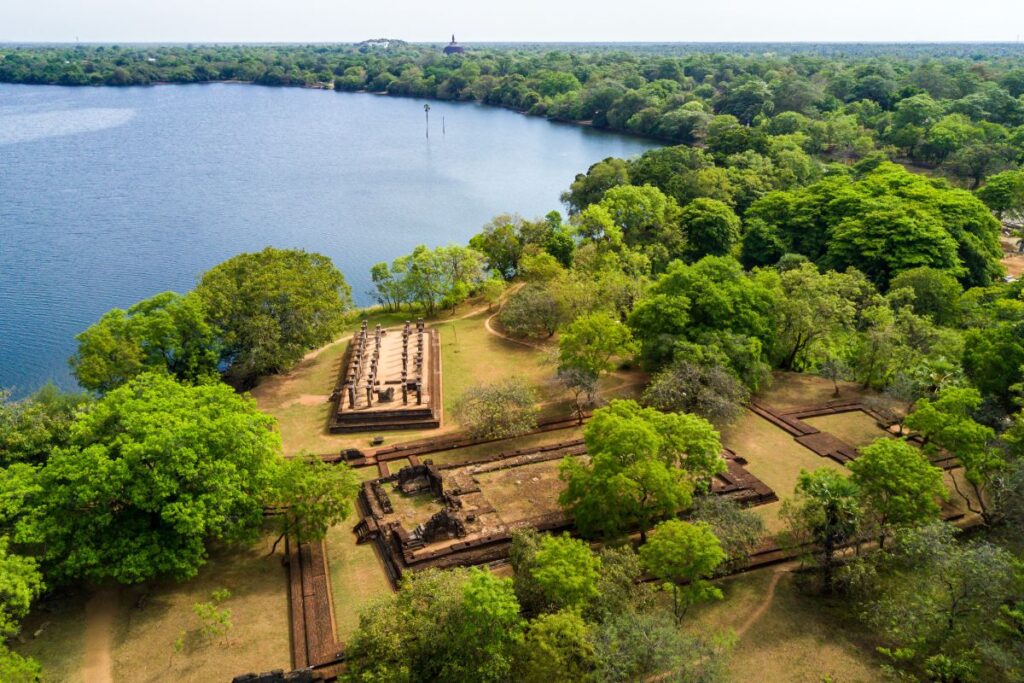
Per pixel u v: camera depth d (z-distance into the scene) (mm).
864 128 199750
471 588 36688
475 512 53625
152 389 52906
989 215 105312
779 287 79500
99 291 110062
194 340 70375
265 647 42062
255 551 50406
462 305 103500
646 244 114562
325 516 47250
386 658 36531
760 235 109062
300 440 65250
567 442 64000
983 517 50375
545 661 35375
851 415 69312
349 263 127938
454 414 67375
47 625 43281
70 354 90250
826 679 39500
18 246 129625
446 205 168250
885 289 92250
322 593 45969
